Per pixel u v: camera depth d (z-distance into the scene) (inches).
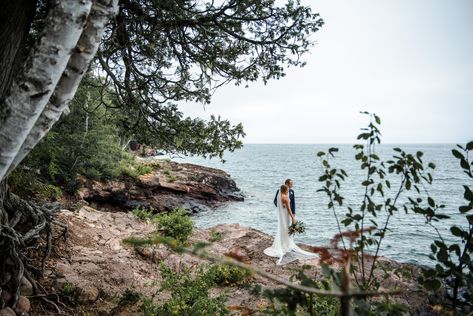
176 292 183.6
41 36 85.7
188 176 1187.9
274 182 1861.5
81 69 95.6
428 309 221.0
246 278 260.4
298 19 203.8
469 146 88.6
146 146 251.8
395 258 557.0
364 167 102.3
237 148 220.5
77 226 299.6
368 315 64.2
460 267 83.5
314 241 645.3
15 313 146.6
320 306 157.5
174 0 182.5
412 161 95.3
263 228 813.9
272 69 222.7
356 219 103.1
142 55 223.6
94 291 186.5
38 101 87.2
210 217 948.0
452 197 1374.3
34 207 205.0
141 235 335.3
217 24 197.0
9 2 130.1
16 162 99.3
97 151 796.6
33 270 182.1
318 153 109.7
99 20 93.0
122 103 227.0
